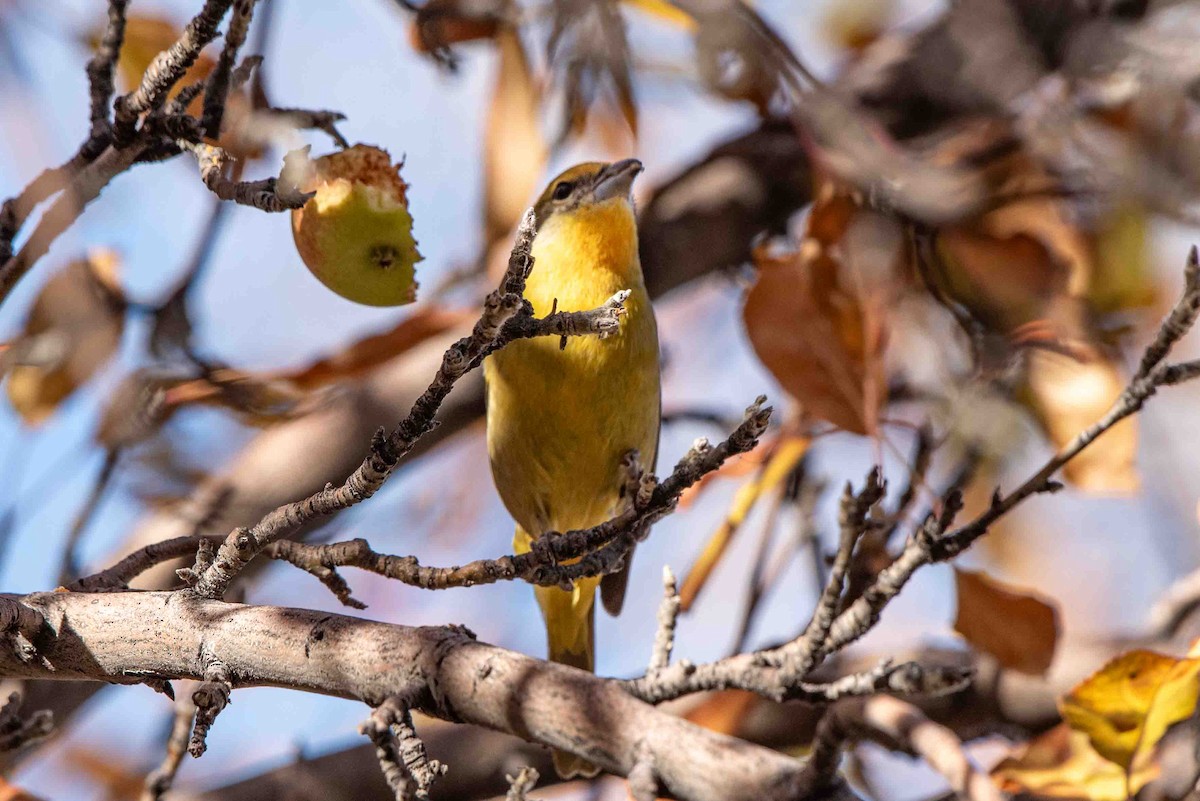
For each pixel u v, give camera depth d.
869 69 11.50
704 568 9.43
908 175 9.83
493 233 9.75
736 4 10.19
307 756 10.48
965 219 9.98
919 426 9.32
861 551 8.45
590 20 9.84
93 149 6.45
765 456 9.87
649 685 5.39
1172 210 9.93
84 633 5.98
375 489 5.59
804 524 10.62
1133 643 10.23
